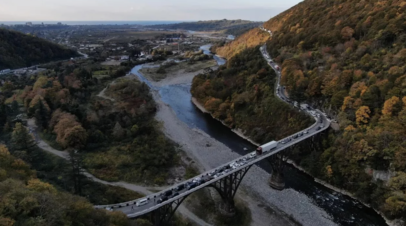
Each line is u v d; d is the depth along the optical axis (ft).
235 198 239.91
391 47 305.32
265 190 252.21
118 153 294.87
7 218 100.94
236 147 337.52
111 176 255.91
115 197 222.07
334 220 214.69
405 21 310.45
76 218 130.82
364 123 258.78
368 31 349.61
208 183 193.88
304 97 347.15
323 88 323.57
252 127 364.79
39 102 330.95
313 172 269.44
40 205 117.91
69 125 301.84
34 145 275.18
